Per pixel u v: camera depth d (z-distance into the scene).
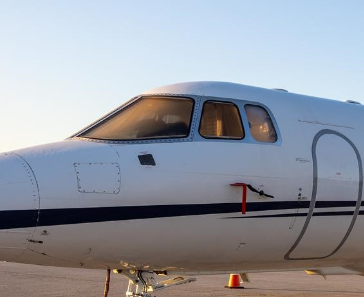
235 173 7.78
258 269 8.88
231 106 8.34
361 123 9.52
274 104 8.75
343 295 14.48
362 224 8.92
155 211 7.24
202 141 7.81
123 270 8.02
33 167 6.84
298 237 8.38
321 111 9.20
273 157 8.16
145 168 7.28
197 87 8.39
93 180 6.95
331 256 9.02
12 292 13.80
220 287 15.77
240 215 7.79
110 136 7.66
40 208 6.64
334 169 8.64
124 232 7.09
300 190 8.29
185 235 7.48
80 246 6.93
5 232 6.50
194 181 7.50
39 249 6.75
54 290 14.30
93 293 13.87
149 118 7.93
